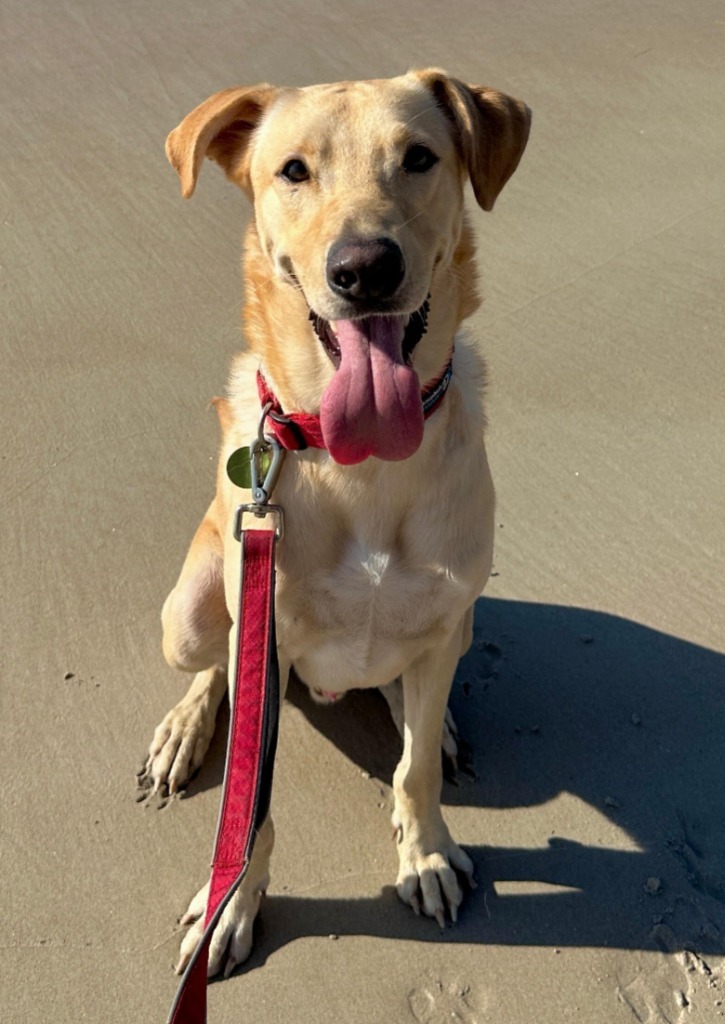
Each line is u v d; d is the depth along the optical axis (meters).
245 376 0.82
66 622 0.99
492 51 1.88
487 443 1.18
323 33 1.91
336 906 0.79
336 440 0.67
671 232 1.48
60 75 1.78
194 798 0.86
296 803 0.87
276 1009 0.72
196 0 2.03
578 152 1.64
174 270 1.39
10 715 0.91
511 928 0.78
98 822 0.84
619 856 0.83
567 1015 0.72
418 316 0.71
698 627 1.01
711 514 1.11
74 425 1.18
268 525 0.74
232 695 0.67
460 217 0.76
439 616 0.76
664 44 1.92
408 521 0.73
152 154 1.60
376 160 0.70
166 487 1.12
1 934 0.75
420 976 0.74
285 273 0.72
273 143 0.73
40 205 1.50
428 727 0.79
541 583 1.05
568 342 1.31
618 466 1.16
